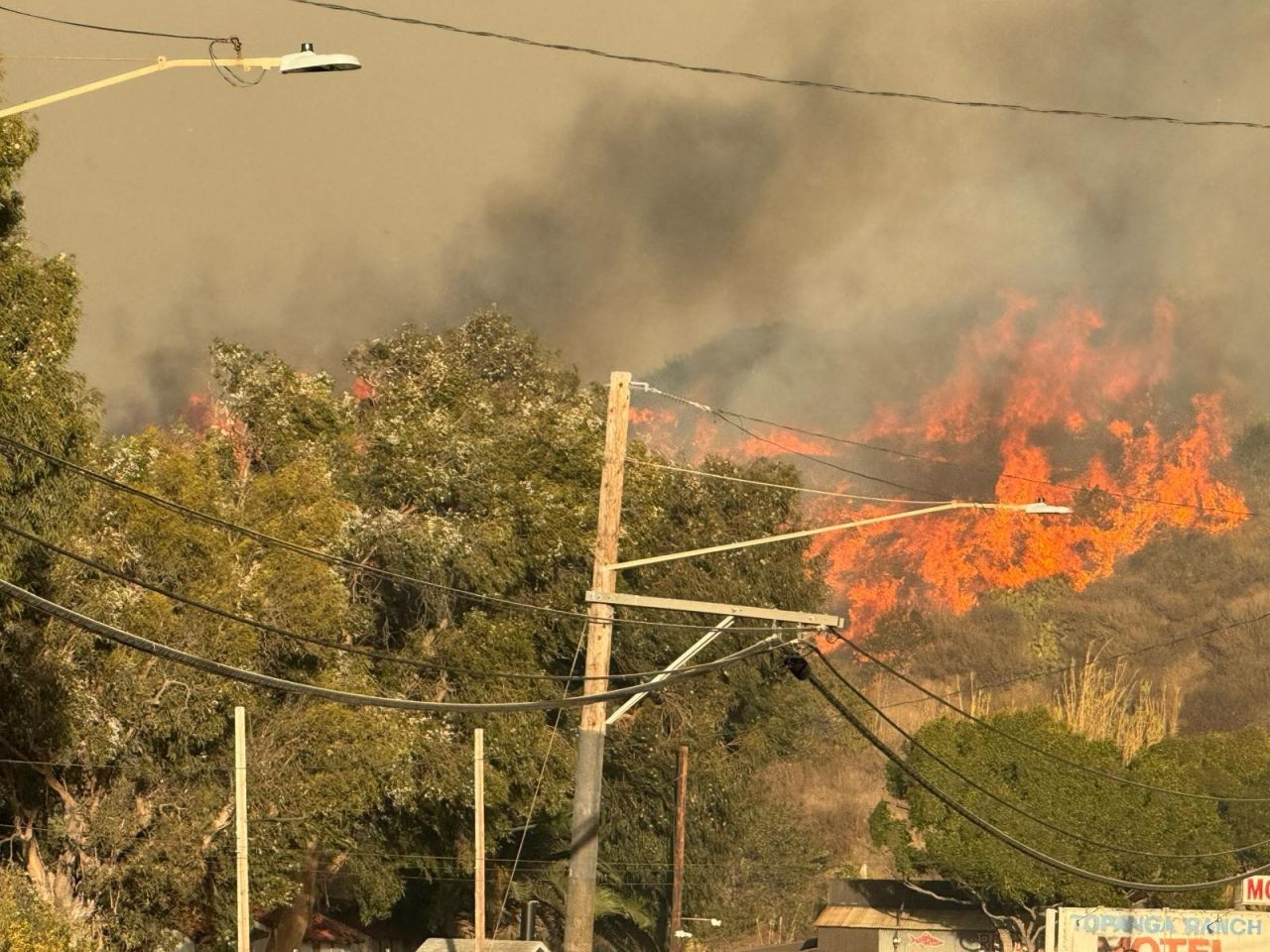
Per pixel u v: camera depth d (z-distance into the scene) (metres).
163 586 31.09
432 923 55.50
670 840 56.69
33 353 24.36
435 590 41.91
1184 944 61.88
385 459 42.88
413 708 16.67
